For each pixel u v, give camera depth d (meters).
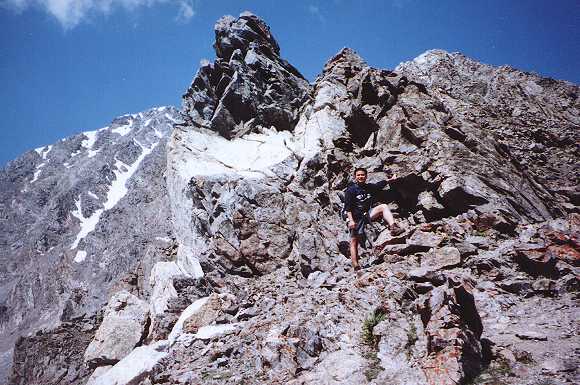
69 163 187.25
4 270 120.19
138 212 110.81
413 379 5.64
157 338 15.80
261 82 30.20
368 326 7.32
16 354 30.25
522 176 14.40
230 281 16.48
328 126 21.77
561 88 30.08
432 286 7.81
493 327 6.89
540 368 5.31
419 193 13.98
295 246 16.53
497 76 31.73
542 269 8.30
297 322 8.67
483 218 11.51
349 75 25.41
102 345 17.11
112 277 86.12
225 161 24.72
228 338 10.03
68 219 136.88
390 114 17.50
